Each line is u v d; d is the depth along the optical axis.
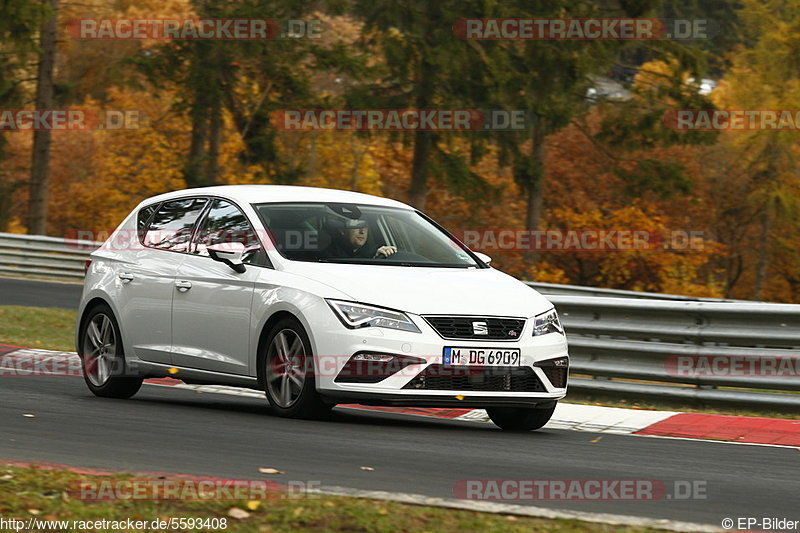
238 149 150.75
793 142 141.25
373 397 28.94
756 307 36.53
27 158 182.75
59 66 164.12
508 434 30.53
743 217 168.25
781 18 142.12
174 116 141.00
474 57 118.94
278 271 31.30
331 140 165.62
